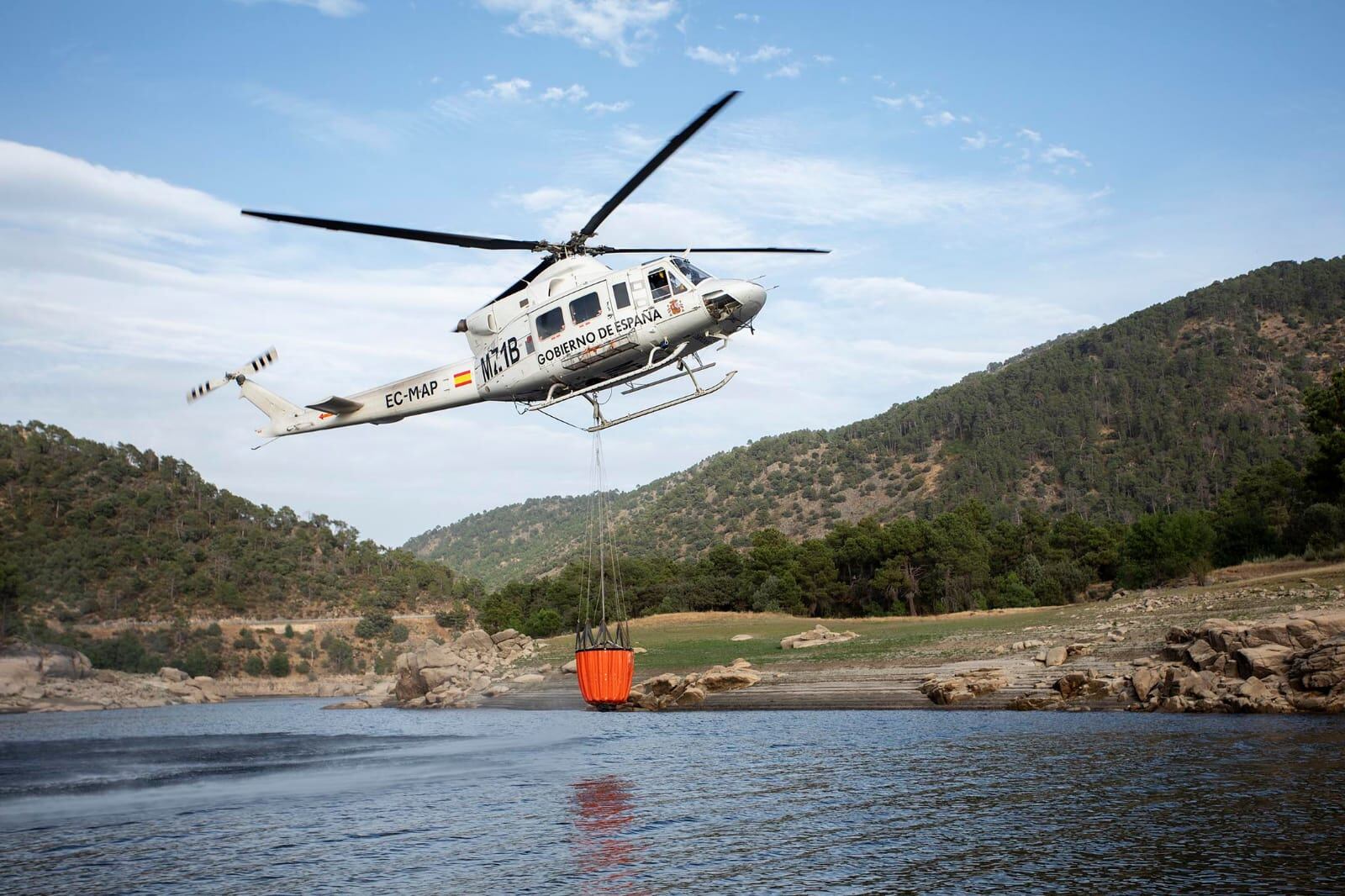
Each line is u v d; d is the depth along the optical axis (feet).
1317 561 216.13
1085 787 78.64
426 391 101.60
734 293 83.61
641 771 99.66
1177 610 163.94
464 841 71.36
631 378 88.12
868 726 125.18
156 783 106.83
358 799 91.09
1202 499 590.96
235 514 646.74
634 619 366.63
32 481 563.07
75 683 365.40
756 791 85.25
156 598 510.58
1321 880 52.65
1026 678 141.69
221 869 65.72
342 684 453.58
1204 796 72.43
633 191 79.61
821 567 370.32
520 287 94.02
